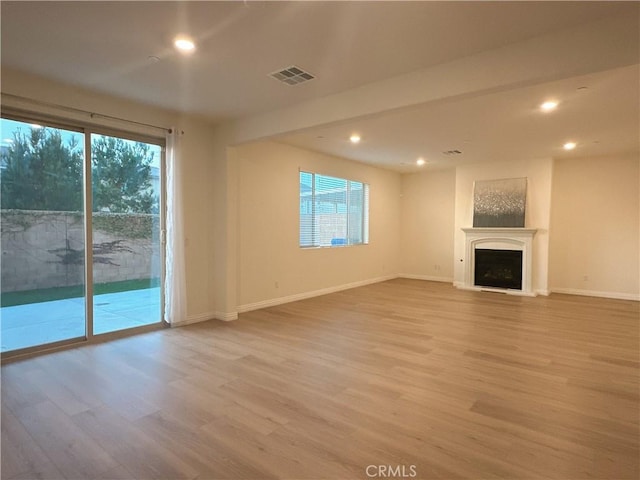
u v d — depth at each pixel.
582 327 4.68
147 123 4.28
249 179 5.48
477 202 7.61
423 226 8.86
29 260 3.65
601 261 6.82
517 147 6.04
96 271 4.08
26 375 3.13
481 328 4.63
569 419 2.46
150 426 2.35
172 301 4.55
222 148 4.93
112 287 4.22
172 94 3.84
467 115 4.31
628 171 6.57
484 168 7.60
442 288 7.62
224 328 4.59
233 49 2.86
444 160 7.32
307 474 1.91
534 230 6.91
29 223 3.64
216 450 2.11
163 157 4.59
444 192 8.54
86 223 3.96
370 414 2.52
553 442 2.20
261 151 5.65
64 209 3.86
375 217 8.29
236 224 5.17
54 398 2.72
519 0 2.21
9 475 1.88
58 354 3.64
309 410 2.56
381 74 3.29
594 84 3.35
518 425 2.38
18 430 2.29
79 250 3.97
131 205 4.37
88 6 2.28
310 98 3.91
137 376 3.12
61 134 3.79
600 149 6.18
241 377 3.12
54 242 3.80
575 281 7.05
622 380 3.08
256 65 3.13
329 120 3.83
